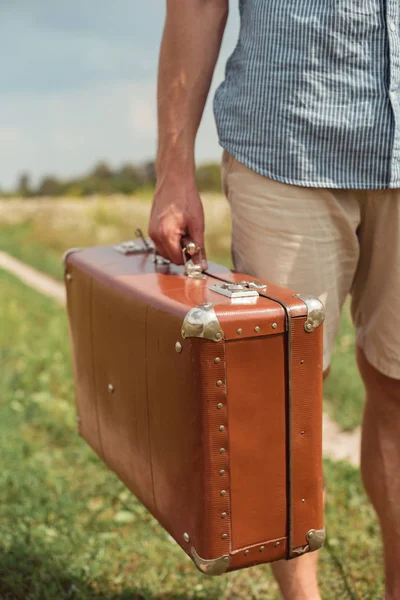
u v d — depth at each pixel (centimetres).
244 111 174
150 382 159
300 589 182
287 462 150
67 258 211
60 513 277
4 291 948
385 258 181
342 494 298
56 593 227
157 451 161
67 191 6438
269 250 176
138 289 165
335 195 173
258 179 174
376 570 242
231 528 147
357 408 423
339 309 186
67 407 404
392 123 165
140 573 241
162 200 185
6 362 524
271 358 144
